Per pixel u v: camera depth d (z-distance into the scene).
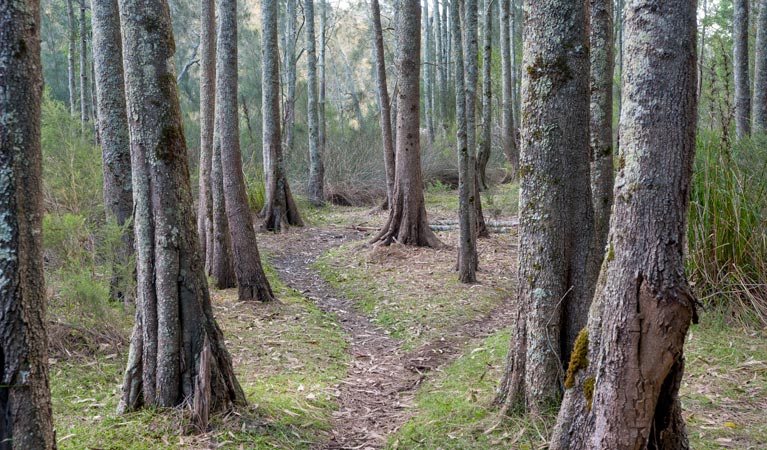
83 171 7.77
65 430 4.17
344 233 13.36
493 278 9.24
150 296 4.38
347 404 5.14
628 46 2.89
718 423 4.22
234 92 7.71
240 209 7.89
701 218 6.61
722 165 6.79
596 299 3.27
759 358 5.39
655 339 2.84
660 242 2.81
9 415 2.29
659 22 2.77
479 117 19.02
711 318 6.32
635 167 2.84
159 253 4.30
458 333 7.02
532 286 4.23
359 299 8.55
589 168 4.18
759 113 11.20
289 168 19.31
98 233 6.76
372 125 23.14
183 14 28.39
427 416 4.69
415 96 10.91
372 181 19.08
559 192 4.11
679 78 2.76
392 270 9.81
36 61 2.35
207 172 8.83
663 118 2.78
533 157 4.16
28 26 2.30
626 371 2.91
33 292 2.35
